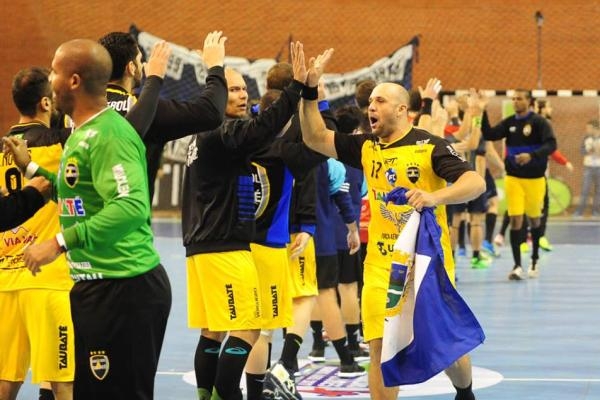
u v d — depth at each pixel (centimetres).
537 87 2667
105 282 462
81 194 455
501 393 782
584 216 2500
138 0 2662
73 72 452
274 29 2689
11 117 2639
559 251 1869
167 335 1065
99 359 464
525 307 1243
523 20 2672
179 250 1841
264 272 702
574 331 1073
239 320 648
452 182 591
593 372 863
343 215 870
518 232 1496
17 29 2642
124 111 523
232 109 665
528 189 1487
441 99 2314
